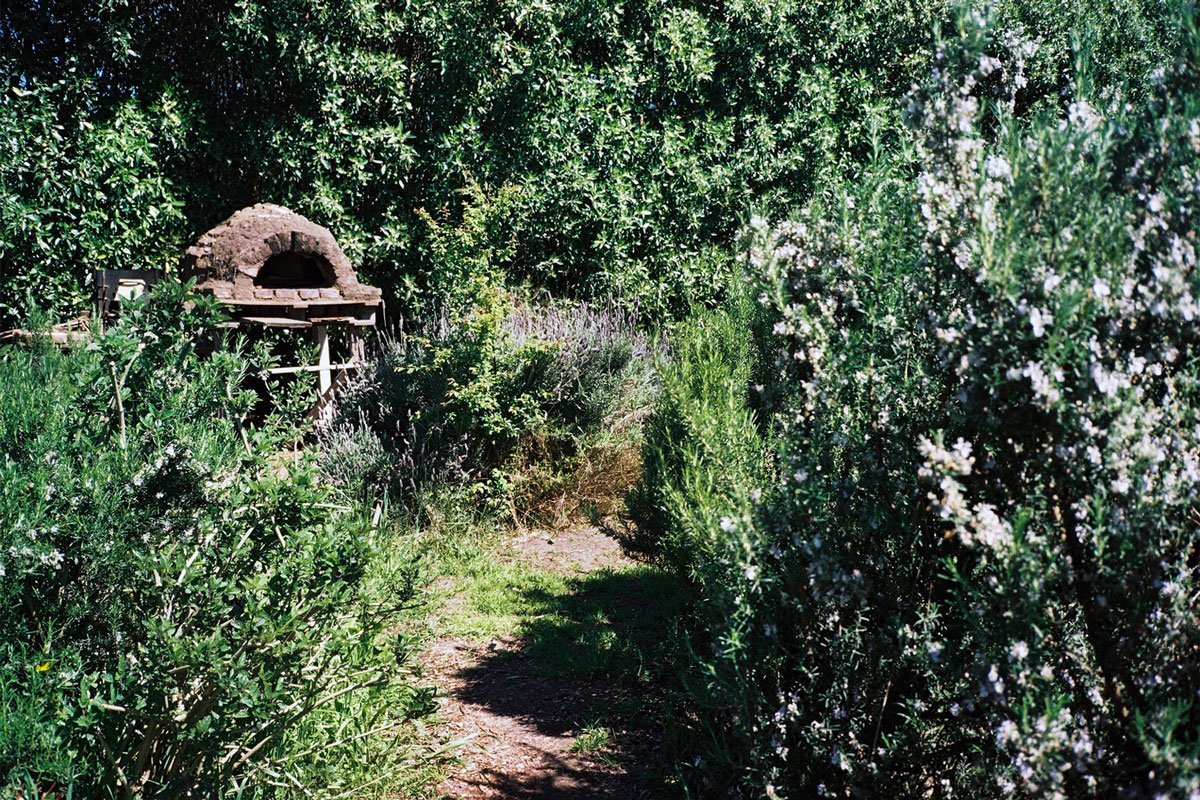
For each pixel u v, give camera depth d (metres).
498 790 3.36
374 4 8.88
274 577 2.58
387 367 7.80
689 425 3.98
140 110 8.30
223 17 8.87
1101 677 2.03
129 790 2.47
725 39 10.70
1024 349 1.94
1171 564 1.97
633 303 9.97
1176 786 1.65
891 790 2.40
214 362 3.15
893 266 2.55
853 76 11.20
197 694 2.62
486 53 9.35
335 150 8.90
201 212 8.73
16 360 3.90
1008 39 2.68
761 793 2.78
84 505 2.76
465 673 4.50
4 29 7.95
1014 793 2.09
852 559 2.51
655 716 3.93
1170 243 1.95
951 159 2.26
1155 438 1.94
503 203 8.66
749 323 5.31
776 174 10.76
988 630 1.98
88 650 2.70
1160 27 5.85
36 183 7.86
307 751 3.00
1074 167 2.10
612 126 9.91
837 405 2.49
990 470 2.22
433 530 6.58
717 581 2.66
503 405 7.21
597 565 6.32
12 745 2.30
